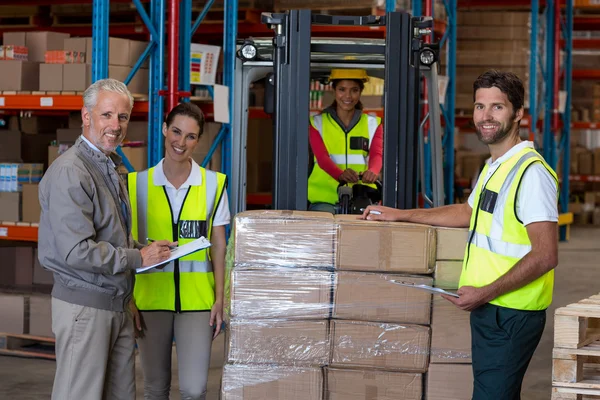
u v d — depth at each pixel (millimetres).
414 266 3613
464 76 12641
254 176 10812
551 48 14734
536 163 3248
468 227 3742
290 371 3650
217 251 4234
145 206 4152
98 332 3580
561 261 12609
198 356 4121
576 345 3172
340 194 5117
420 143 6152
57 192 3471
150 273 4105
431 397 3629
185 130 4062
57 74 6633
